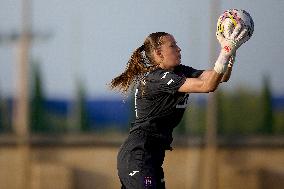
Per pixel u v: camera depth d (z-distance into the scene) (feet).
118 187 210.59
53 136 213.05
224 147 209.87
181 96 67.10
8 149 201.57
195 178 203.21
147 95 67.72
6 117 246.47
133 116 242.37
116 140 211.20
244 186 199.62
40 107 245.45
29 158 195.00
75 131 256.93
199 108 228.43
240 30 61.67
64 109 260.21
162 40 69.15
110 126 249.75
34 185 198.70
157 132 68.85
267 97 248.52
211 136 195.52
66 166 203.41
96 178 210.18
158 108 67.87
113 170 210.79
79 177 209.05
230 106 245.04
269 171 201.77
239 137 211.20
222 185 198.80
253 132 246.27
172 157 205.05
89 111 257.55
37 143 210.79
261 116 247.09
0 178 201.26
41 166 199.72
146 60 70.03
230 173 198.80
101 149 211.00
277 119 250.37
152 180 67.92
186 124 228.43
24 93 195.72
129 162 68.44
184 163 205.05
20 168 200.85
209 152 196.13
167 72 66.54
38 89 243.81
